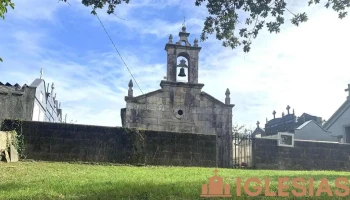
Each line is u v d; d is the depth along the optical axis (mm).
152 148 16719
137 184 9281
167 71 22984
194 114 22531
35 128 15695
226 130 22453
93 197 7641
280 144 19703
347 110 32906
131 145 16422
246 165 19969
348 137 32250
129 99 22000
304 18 11141
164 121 22141
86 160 15852
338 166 20031
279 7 11008
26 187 8711
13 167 12531
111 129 16438
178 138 17125
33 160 15234
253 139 19672
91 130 16219
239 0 11250
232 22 11703
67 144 15844
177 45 23375
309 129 33125
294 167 19562
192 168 15352
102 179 10180
